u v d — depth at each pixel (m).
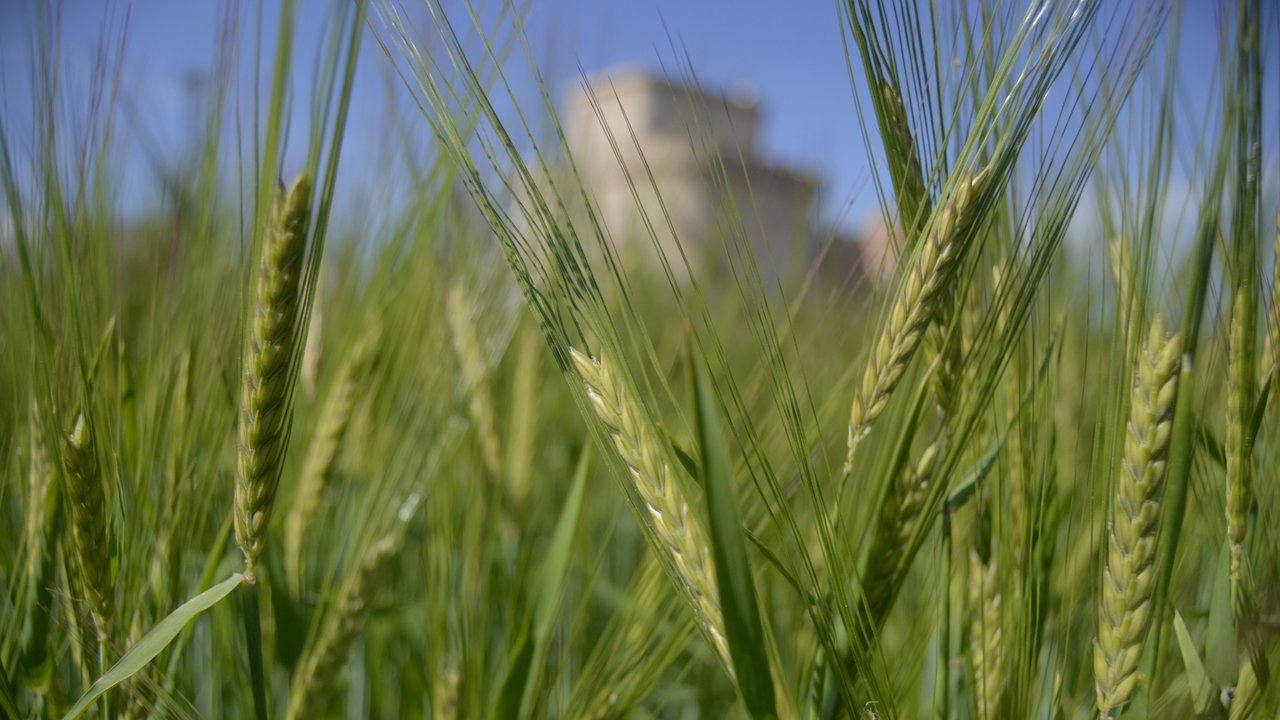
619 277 0.26
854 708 0.27
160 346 0.36
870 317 0.30
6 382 0.39
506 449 0.52
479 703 0.39
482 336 0.49
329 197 0.26
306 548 0.42
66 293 0.31
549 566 0.37
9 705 0.29
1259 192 0.27
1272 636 0.26
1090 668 0.34
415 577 0.53
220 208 0.38
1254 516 0.28
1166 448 0.24
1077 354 0.43
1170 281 0.28
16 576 0.35
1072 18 0.27
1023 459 0.30
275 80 0.25
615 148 0.26
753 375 0.38
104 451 0.32
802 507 0.38
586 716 0.37
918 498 0.29
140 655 0.27
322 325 0.47
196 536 0.37
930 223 0.27
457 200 0.51
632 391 0.25
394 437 0.45
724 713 0.49
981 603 0.30
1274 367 0.28
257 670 0.30
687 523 0.25
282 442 0.28
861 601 0.29
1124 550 0.25
